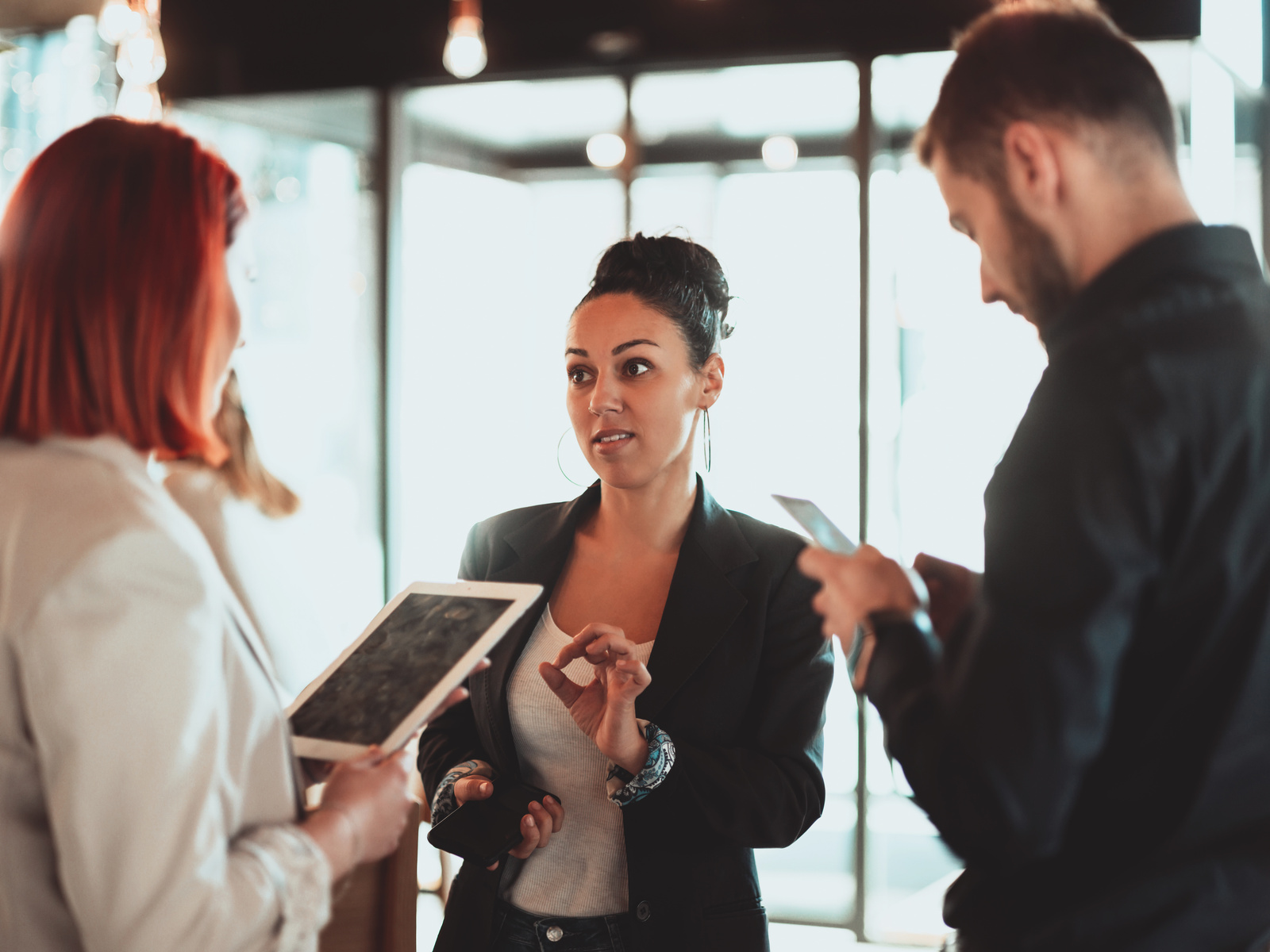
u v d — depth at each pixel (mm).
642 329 1679
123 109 3295
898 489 4258
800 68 4297
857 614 1136
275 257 4934
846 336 4594
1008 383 4148
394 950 1344
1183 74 3768
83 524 1021
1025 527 996
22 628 986
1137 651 1028
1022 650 961
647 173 5047
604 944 1614
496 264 5219
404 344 4852
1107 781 1048
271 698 1177
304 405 4918
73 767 965
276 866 1061
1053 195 1069
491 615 1405
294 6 4715
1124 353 1002
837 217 4746
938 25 4039
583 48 4355
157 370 1129
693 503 1813
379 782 1214
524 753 1701
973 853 1021
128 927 958
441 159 4996
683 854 1597
